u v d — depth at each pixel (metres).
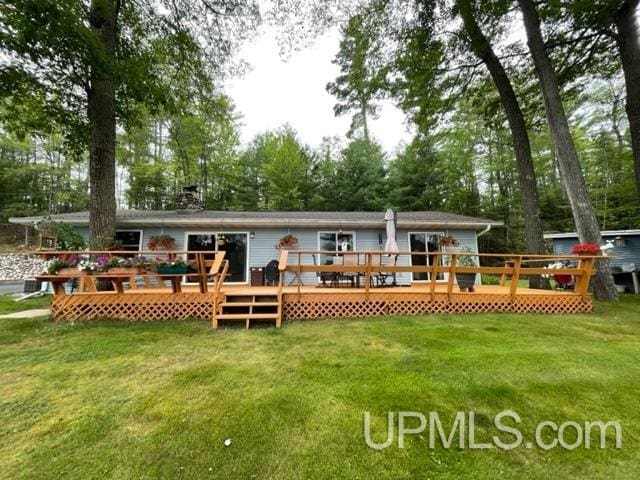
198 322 5.09
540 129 11.41
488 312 5.91
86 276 4.97
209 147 19.28
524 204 8.38
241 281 9.16
